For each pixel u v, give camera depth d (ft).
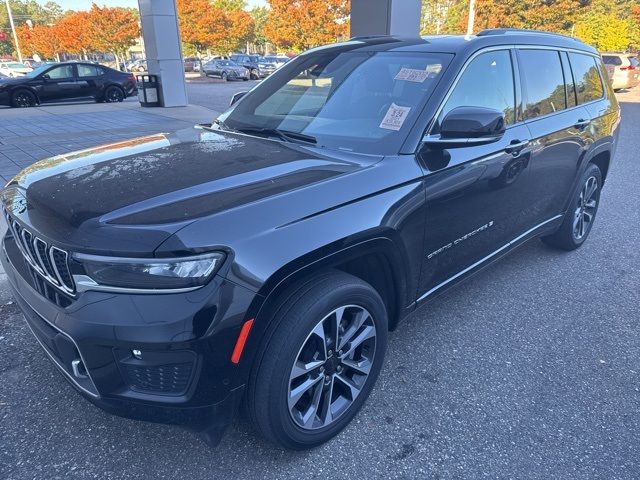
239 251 5.92
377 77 9.67
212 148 8.66
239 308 5.90
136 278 5.74
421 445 7.63
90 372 6.06
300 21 125.39
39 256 6.56
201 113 44.98
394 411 8.34
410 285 8.52
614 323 11.21
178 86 50.67
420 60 9.61
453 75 9.08
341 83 10.05
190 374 5.94
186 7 153.89
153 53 49.21
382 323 7.91
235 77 108.27
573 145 12.73
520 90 10.94
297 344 6.51
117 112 45.80
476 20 114.62
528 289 12.75
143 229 5.85
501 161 9.88
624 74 71.10
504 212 10.59
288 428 6.88
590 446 7.64
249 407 6.65
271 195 6.61
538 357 9.90
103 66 56.90
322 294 6.67
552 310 11.72
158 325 5.68
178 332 5.69
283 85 11.10
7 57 281.74
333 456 7.41
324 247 6.55
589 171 14.15
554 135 11.76
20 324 10.75
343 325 7.52
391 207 7.55
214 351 5.88
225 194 6.59
